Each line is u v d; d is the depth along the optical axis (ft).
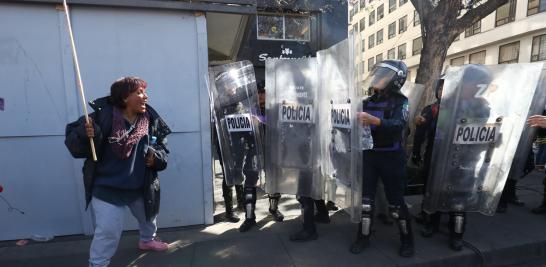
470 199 9.75
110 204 7.80
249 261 9.32
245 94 10.95
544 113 12.41
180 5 10.46
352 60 8.21
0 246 10.43
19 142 10.33
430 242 10.56
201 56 11.03
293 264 9.16
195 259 9.47
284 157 10.71
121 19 10.43
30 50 10.00
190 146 11.43
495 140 9.37
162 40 10.77
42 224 10.88
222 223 12.18
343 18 24.35
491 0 18.33
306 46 24.22
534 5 55.83
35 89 10.18
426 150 11.02
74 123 7.63
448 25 18.70
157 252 9.90
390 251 9.91
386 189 9.62
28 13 9.86
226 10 10.84
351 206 8.79
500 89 9.09
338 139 9.41
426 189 10.25
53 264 9.41
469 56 72.69
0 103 10.02
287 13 23.43
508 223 12.09
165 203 11.54
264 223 12.09
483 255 9.84
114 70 10.57
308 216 10.57
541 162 13.50
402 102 9.27
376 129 9.14
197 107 11.27
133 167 8.05
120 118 7.78
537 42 56.54
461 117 9.24
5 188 10.45
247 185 11.44
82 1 9.82
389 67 9.21
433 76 18.98
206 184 11.73
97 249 7.75
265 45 23.84
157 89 10.91
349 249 9.97
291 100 10.39
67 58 10.20
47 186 10.72
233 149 11.35
